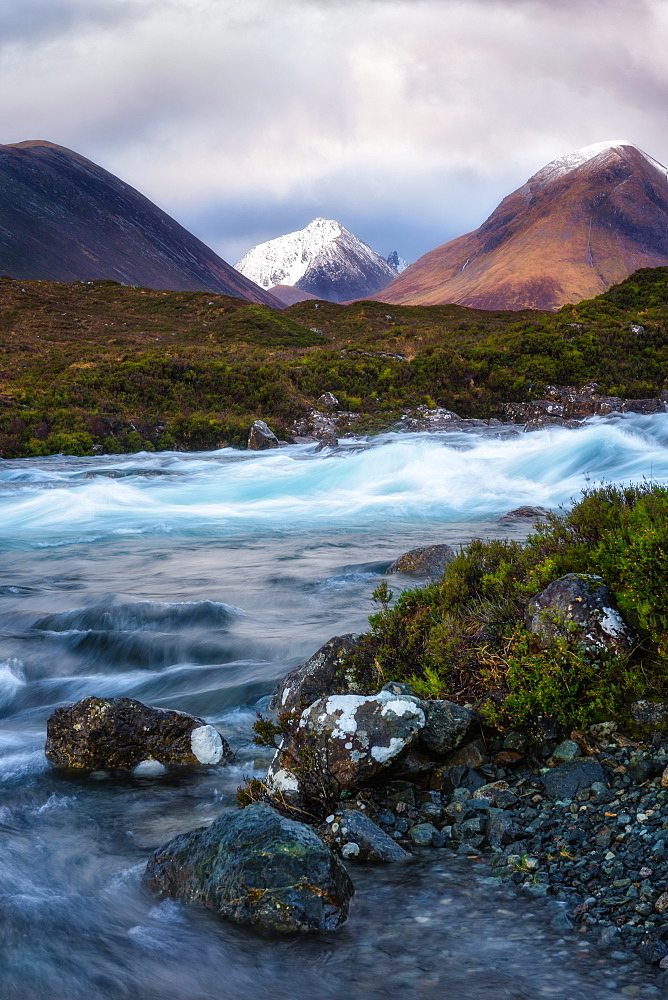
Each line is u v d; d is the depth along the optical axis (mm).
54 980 3227
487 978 3145
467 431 37625
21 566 14492
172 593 11609
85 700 6152
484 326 61531
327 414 42656
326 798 4941
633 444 29797
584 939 3369
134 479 27312
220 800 5340
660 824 4121
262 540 16984
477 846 4363
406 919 3650
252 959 3375
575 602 5785
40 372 45000
